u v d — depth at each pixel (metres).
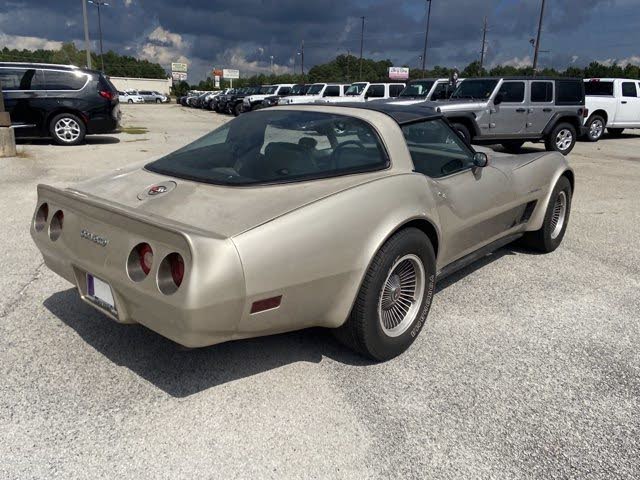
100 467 2.13
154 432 2.34
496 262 4.67
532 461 2.22
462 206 3.42
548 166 4.54
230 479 2.08
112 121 12.60
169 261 2.20
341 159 2.90
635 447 2.32
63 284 3.92
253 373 2.82
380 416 2.48
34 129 11.95
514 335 3.31
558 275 4.37
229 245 2.19
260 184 2.62
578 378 2.84
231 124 3.45
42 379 2.71
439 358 3.02
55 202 2.83
